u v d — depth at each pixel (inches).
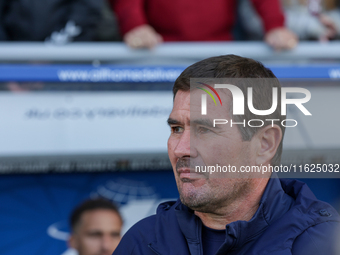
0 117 169.0
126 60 181.0
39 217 168.7
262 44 188.7
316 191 172.7
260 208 75.1
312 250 72.9
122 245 88.9
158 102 178.1
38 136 171.0
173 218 84.8
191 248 78.6
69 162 172.7
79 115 174.1
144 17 198.7
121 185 175.9
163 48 182.4
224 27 203.5
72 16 185.3
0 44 173.3
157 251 81.2
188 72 76.7
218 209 77.8
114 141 175.5
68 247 169.3
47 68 171.5
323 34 213.0
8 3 184.5
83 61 178.4
